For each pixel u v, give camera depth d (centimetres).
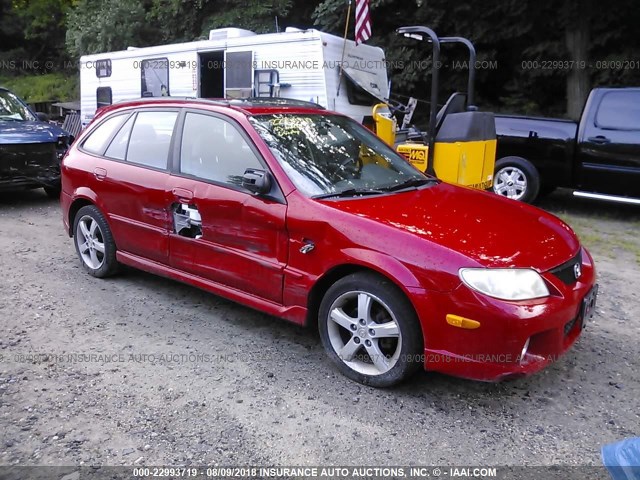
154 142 474
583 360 396
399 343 336
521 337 306
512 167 870
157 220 457
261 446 296
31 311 459
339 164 425
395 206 376
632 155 780
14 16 2716
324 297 365
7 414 319
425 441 303
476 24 1248
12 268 564
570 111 1230
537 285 319
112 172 492
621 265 617
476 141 697
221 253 413
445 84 1389
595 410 335
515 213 397
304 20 1488
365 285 343
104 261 520
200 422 316
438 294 316
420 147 713
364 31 854
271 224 381
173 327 435
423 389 354
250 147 407
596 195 821
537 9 1187
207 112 442
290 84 905
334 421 319
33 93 2367
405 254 328
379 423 318
